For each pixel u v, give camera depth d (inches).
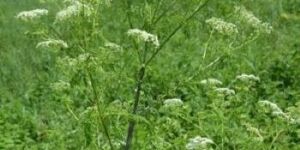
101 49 169.8
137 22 179.3
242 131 263.3
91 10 164.7
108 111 172.7
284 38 455.8
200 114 240.7
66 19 164.2
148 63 179.3
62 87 182.7
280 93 347.9
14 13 499.5
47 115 329.7
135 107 181.9
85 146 184.9
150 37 163.0
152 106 193.9
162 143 192.7
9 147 287.9
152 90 203.6
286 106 336.8
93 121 174.6
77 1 167.0
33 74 391.9
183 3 180.1
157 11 178.1
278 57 394.0
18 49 430.0
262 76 374.9
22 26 467.8
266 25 192.1
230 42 211.6
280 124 229.1
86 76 175.6
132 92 269.9
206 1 180.5
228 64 374.6
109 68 176.9
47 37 197.0
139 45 181.3
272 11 511.2
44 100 349.4
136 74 181.2
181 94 331.0
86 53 168.4
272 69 384.2
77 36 168.7
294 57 395.2
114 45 175.9
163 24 179.0
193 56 396.5
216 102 223.1
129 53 181.6
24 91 367.6
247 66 375.9
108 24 436.5
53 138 278.2
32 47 431.8
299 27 484.7
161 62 379.6
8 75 388.2
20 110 329.1
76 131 245.8
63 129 286.7
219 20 185.9
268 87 354.9
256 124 286.2
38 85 367.6
